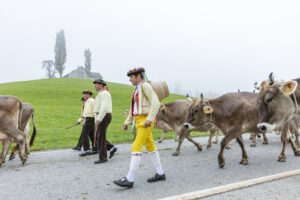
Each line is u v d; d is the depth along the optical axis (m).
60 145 9.13
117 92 45.81
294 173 4.82
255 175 4.99
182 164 6.00
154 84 4.34
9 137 6.14
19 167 5.77
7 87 42.72
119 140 10.24
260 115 5.24
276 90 5.14
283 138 6.32
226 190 3.90
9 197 3.85
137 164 4.17
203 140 10.95
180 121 8.03
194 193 3.70
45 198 3.80
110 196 3.83
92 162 6.26
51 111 22.97
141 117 4.30
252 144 8.88
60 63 106.12
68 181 4.64
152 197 3.75
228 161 6.36
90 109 7.39
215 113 6.15
